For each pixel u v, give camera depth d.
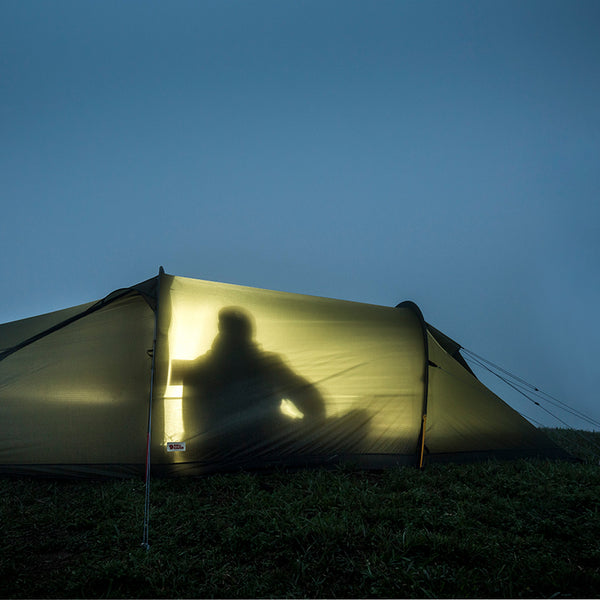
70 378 3.02
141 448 2.92
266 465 3.09
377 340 3.52
